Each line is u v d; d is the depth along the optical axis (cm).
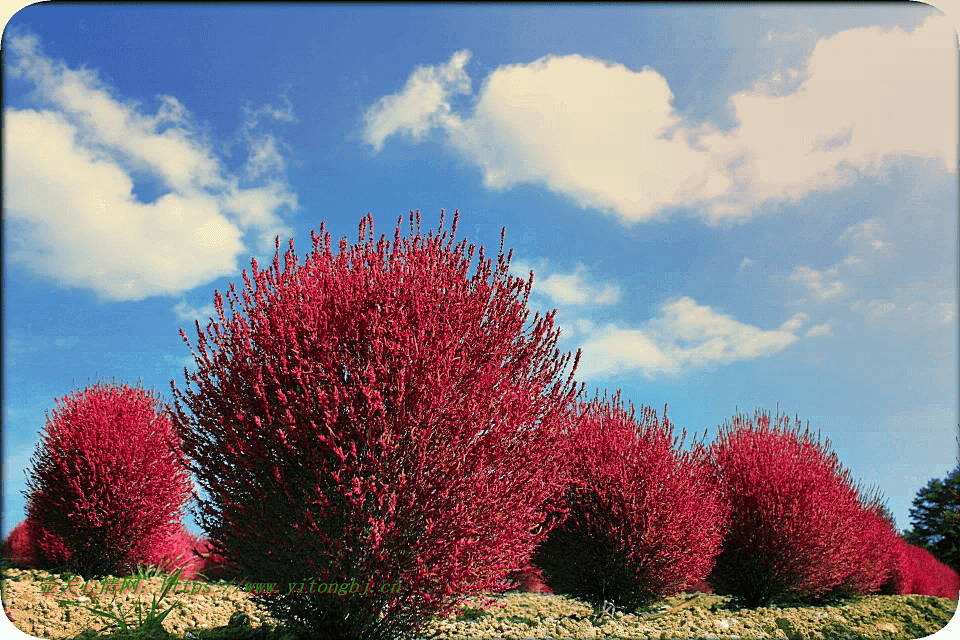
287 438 381
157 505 738
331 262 445
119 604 539
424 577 373
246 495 392
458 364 409
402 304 414
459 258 453
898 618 720
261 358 402
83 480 713
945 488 1588
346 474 379
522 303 456
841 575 860
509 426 412
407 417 379
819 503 809
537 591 904
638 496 686
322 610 390
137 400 798
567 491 696
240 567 403
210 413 405
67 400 765
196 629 492
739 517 822
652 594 691
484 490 384
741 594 820
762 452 856
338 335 402
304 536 370
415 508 377
